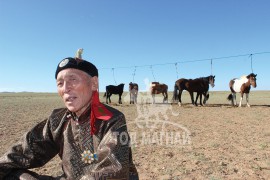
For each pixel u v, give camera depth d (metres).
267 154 7.60
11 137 10.26
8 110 23.36
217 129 12.02
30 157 1.79
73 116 1.71
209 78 26.41
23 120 15.84
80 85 1.60
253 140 9.54
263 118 15.78
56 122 1.79
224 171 6.11
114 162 1.42
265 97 45.69
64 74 1.59
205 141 9.44
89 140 1.64
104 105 1.71
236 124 13.52
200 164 6.66
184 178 5.70
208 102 32.88
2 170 1.73
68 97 1.60
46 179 1.71
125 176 1.46
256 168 6.34
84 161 1.65
